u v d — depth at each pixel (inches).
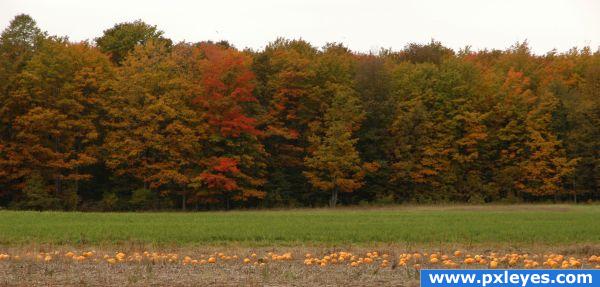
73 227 1064.8
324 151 2028.8
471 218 1390.3
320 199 2193.7
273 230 1044.5
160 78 2006.6
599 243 905.5
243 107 2079.2
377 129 2209.6
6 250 781.3
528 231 1042.7
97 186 2103.8
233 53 2048.5
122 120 2004.2
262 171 2058.3
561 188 2177.7
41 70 1884.8
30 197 1820.9
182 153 1975.9
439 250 804.6
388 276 570.9
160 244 864.9
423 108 2161.7
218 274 581.6
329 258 695.1
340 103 2130.9
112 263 652.7
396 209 1879.9
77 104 1909.4
